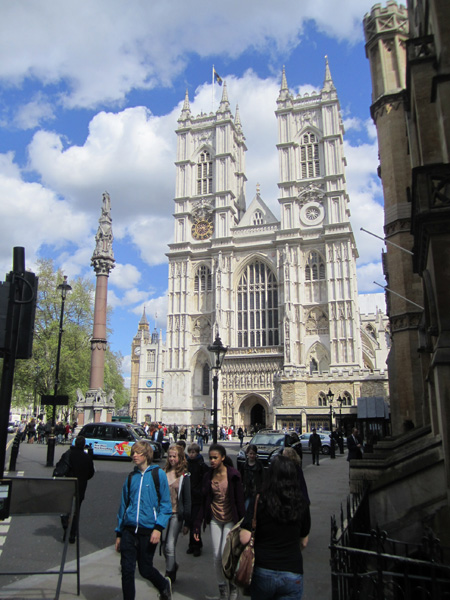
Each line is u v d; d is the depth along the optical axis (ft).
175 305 278.67
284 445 92.12
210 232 285.64
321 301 254.27
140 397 469.98
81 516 50.42
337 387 225.15
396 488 45.88
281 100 282.15
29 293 27.30
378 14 94.58
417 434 63.52
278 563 17.74
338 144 265.54
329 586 30.01
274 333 261.85
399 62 91.40
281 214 267.59
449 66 43.68
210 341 270.46
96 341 147.23
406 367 81.76
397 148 87.81
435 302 39.09
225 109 299.38
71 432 171.22
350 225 259.60
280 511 17.90
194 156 302.66
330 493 67.00
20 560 34.65
